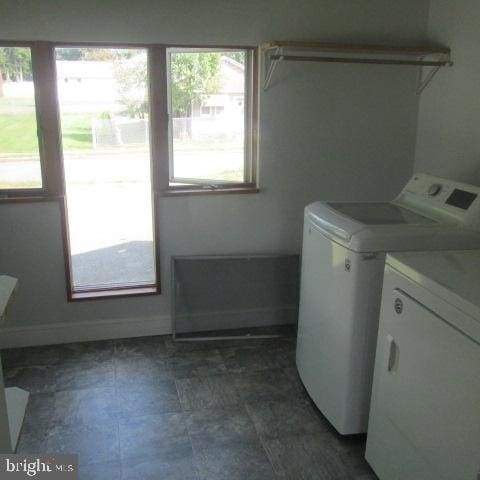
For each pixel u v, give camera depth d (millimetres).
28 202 2812
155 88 2842
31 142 2797
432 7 3014
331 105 3088
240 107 3045
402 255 1852
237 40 2865
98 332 3096
